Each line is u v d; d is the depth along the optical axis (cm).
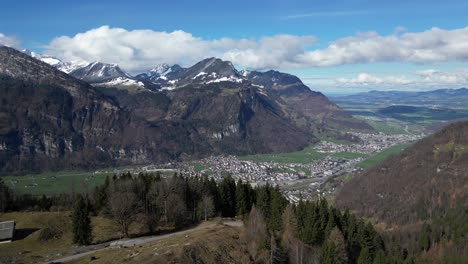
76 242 12925
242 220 15575
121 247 11431
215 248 10862
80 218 12900
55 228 14225
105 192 16300
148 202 15488
